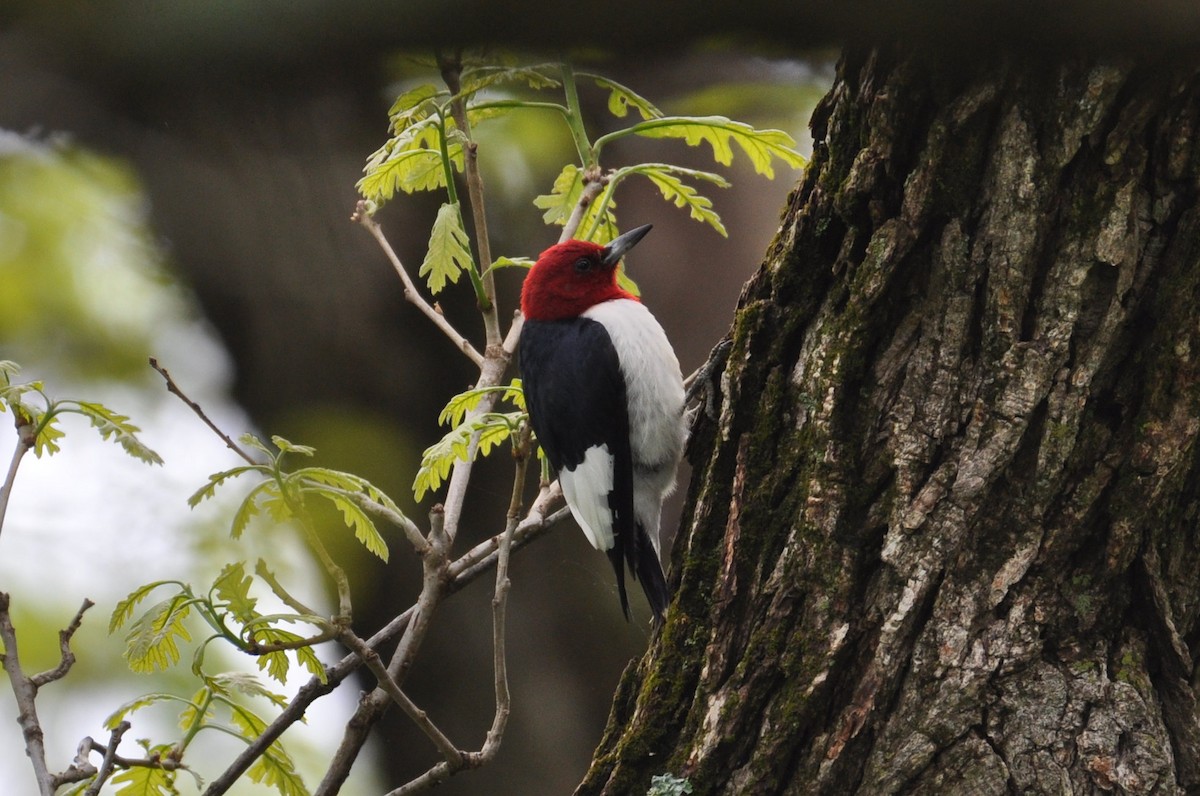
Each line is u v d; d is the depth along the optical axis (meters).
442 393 13.09
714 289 15.03
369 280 12.86
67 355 13.28
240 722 6.53
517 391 8.09
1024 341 5.65
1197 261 5.46
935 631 5.62
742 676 5.99
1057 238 5.61
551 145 13.16
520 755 13.03
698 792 5.99
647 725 6.40
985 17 2.70
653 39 2.25
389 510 6.21
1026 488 5.62
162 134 11.91
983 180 5.71
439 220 7.24
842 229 6.29
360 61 2.15
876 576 5.79
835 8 2.36
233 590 5.73
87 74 2.11
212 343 13.59
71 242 13.20
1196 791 5.40
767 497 6.23
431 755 13.21
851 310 6.02
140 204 12.98
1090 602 5.57
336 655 13.04
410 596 12.79
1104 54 3.55
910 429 5.82
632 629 13.73
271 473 5.59
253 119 12.03
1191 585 5.64
